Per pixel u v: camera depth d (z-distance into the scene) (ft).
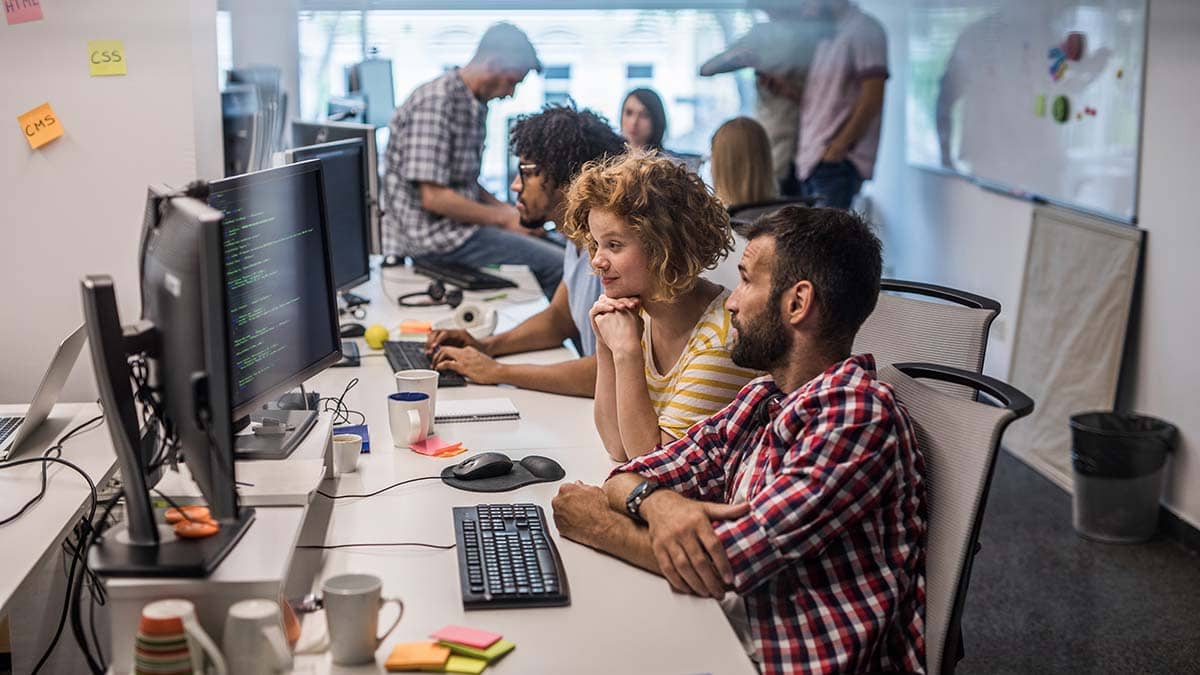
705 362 6.40
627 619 4.79
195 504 4.92
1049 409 13.39
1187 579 10.48
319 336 6.91
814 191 16.97
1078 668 8.86
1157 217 11.50
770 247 5.24
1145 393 11.84
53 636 7.23
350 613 4.31
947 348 6.19
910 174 18.47
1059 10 13.21
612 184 6.46
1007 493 12.80
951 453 5.07
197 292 4.11
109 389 4.23
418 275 12.86
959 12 16.10
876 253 5.24
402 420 6.94
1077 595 10.16
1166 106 11.25
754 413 5.73
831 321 5.17
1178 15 10.94
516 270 13.19
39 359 9.34
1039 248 13.79
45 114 8.93
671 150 15.29
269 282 6.16
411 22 15.43
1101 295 12.34
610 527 5.44
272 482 5.21
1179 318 11.21
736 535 4.86
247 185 5.86
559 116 8.43
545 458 6.57
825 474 4.81
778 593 4.99
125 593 4.13
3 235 9.11
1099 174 12.47
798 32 16.33
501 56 13.32
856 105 16.61
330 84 15.56
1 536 5.36
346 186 10.07
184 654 3.96
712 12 16.26
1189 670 8.82
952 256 16.85
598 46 16.19
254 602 4.12
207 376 4.17
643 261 6.48
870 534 4.93
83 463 6.37
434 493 6.20
